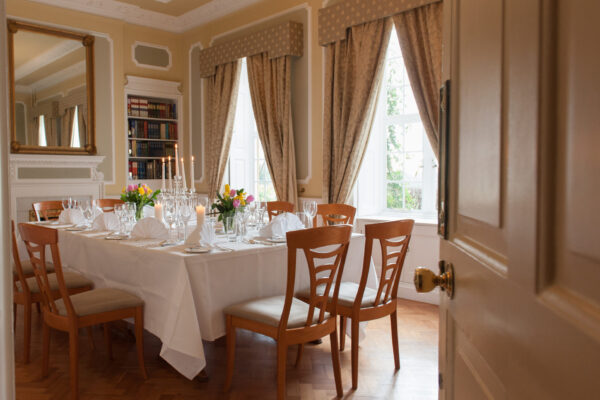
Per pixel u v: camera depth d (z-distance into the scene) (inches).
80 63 247.9
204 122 274.7
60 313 103.2
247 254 107.6
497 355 29.0
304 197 213.8
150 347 132.0
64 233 140.3
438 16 158.7
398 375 113.3
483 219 31.9
